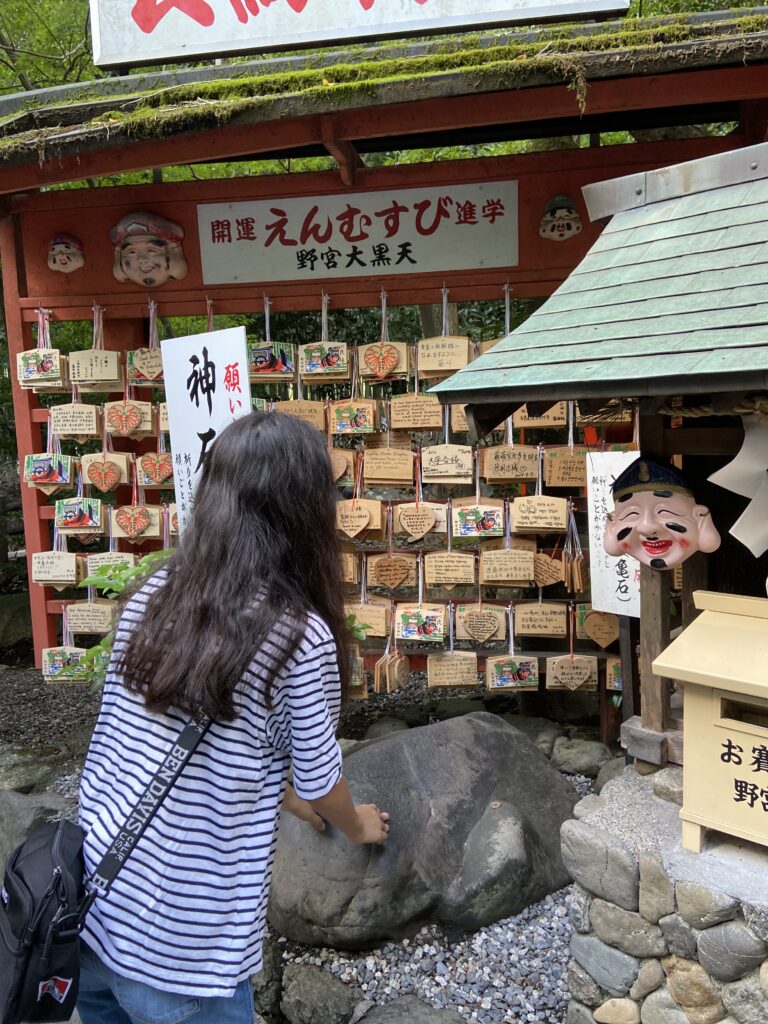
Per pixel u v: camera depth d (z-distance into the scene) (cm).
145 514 360
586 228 326
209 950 115
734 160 186
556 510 312
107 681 135
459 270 339
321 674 123
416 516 329
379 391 565
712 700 158
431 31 290
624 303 175
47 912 114
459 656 330
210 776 116
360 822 155
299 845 228
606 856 171
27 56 693
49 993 114
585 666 321
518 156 328
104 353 360
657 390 142
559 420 316
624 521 183
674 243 185
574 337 170
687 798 164
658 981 168
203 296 360
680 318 157
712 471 214
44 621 381
